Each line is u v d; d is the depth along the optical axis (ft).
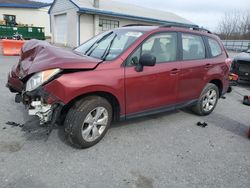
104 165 10.40
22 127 13.14
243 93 26.45
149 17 75.77
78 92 10.41
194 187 9.41
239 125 16.22
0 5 91.86
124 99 12.13
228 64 18.16
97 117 11.57
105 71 11.25
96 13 62.59
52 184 9.02
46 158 10.56
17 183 8.92
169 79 13.82
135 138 13.04
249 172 10.64
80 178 9.47
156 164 10.75
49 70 10.14
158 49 13.47
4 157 10.39
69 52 12.03
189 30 15.53
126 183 9.38
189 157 11.53
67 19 67.21
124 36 13.57
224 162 11.31
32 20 96.84
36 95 10.27
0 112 15.14
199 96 16.48
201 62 15.83
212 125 15.81
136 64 12.32
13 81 12.50
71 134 10.91
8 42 44.83
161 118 16.25
